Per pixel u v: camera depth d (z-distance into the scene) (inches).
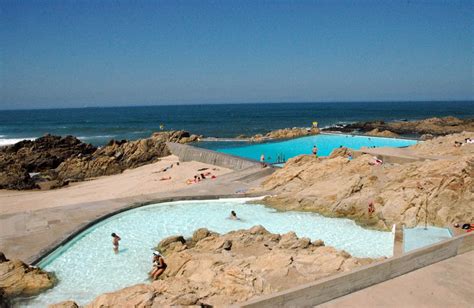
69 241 792.9
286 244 681.6
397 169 1018.7
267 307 392.2
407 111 7519.7
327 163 1143.6
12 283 611.5
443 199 846.5
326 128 3599.9
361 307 417.4
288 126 4539.9
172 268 650.8
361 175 1026.7
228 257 633.0
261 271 553.0
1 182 1547.7
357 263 563.5
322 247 634.2
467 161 897.5
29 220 891.4
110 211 958.4
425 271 498.3
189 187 1206.9
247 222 925.2
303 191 1060.5
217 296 482.3
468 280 475.5
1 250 721.6
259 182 1248.2
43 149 2161.7
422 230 797.2
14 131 4569.4
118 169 1838.1
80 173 1795.0
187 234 854.5
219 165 1715.1
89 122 5959.6
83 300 588.7
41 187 1563.7
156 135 2770.7
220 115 7352.4
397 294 443.5
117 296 477.1
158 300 451.2
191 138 2662.4
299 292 408.8
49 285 627.5
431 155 1234.6
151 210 1016.2
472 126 3385.8
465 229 780.0
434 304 423.8
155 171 1700.3
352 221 916.0
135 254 751.7
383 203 911.7
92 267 697.0
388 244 784.3
